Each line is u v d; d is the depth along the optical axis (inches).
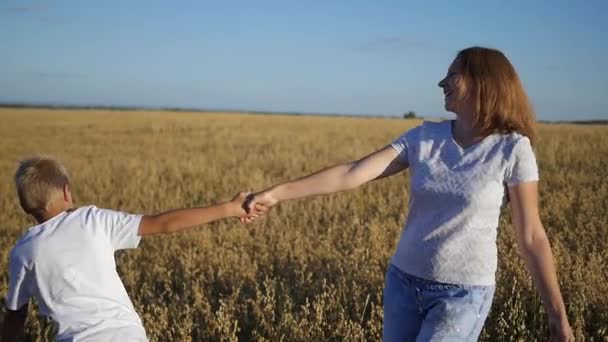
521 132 107.3
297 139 1160.8
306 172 647.8
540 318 181.6
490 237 106.1
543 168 628.7
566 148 792.9
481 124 106.6
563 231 307.0
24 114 2410.2
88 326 104.4
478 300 105.7
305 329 182.1
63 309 104.8
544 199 406.3
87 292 105.4
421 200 108.9
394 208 391.2
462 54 109.7
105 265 107.9
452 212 105.3
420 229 108.9
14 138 1254.3
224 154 850.8
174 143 1097.4
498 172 104.3
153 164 692.1
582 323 177.5
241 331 198.2
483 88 105.6
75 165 708.7
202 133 1398.9
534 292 189.5
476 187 103.9
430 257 107.0
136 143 1107.3
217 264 252.4
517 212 104.5
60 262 104.8
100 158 804.6
